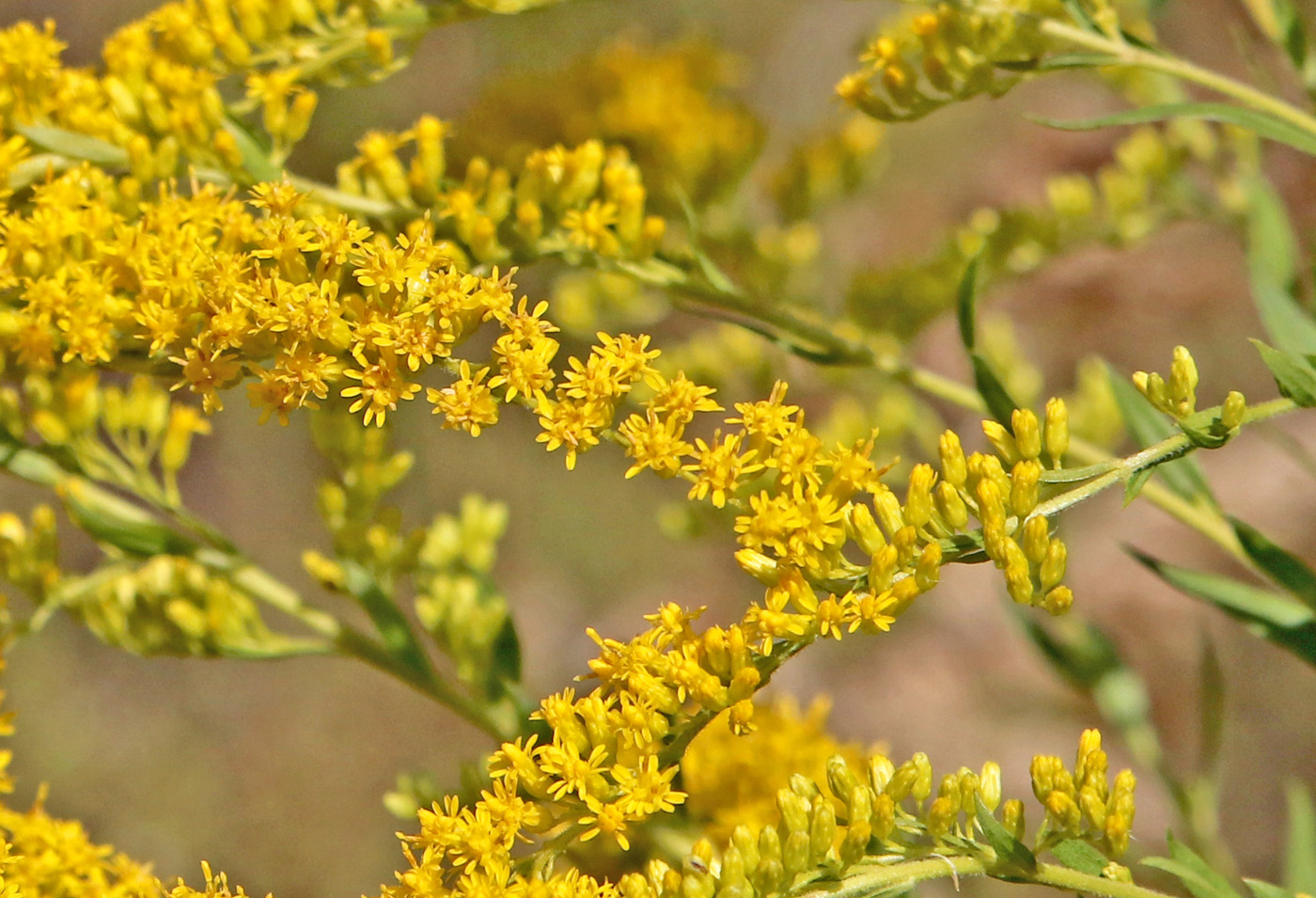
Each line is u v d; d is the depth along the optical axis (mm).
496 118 773
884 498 637
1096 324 1493
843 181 795
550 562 1773
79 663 1772
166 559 680
